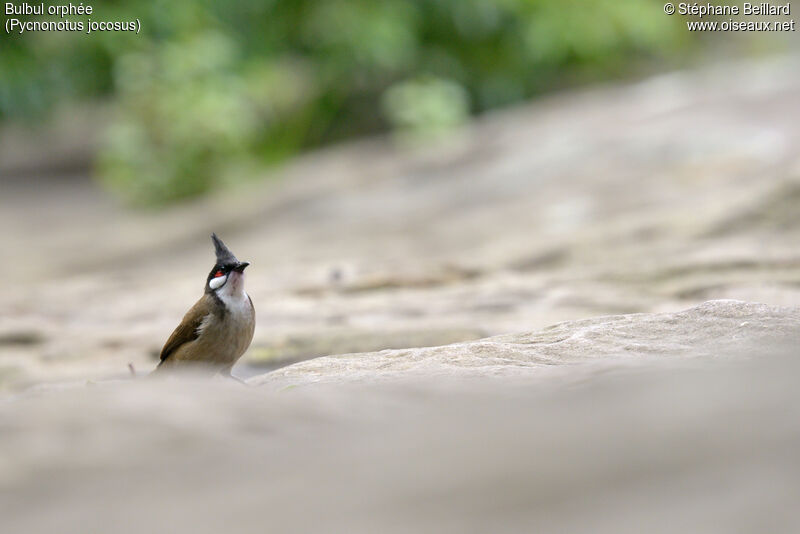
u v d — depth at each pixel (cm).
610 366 505
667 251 1395
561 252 1522
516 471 251
